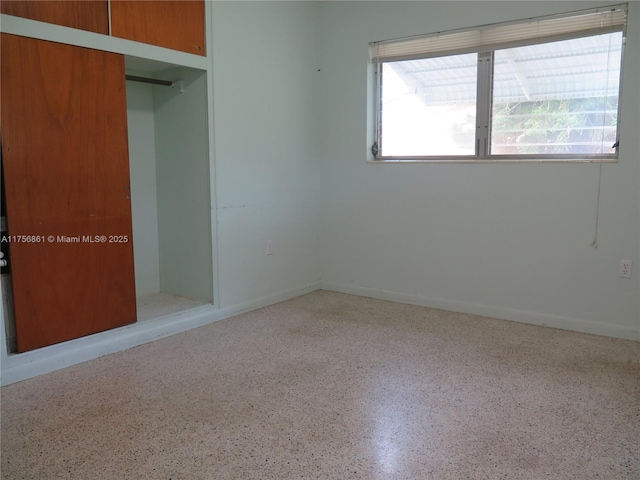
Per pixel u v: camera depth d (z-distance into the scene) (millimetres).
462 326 3371
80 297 2762
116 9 2783
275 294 3996
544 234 3324
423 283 3893
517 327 3348
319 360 2758
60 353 2646
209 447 1889
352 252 4266
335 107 4227
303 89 4129
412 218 3895
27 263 2529
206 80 3305
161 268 3871
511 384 2434
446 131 3738
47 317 2625
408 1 3752
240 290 3693
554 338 3117
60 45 2564
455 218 3684
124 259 2961
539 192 3316
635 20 2895
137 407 2205
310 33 4156
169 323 3186
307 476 1712
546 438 1940
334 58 4176
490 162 3488
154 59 2992
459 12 3535
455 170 3646
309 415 2135
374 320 3518
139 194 3701
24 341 2537
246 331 3271
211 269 3479
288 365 2686
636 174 2980
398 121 3979
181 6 3111
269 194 3875
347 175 4219
